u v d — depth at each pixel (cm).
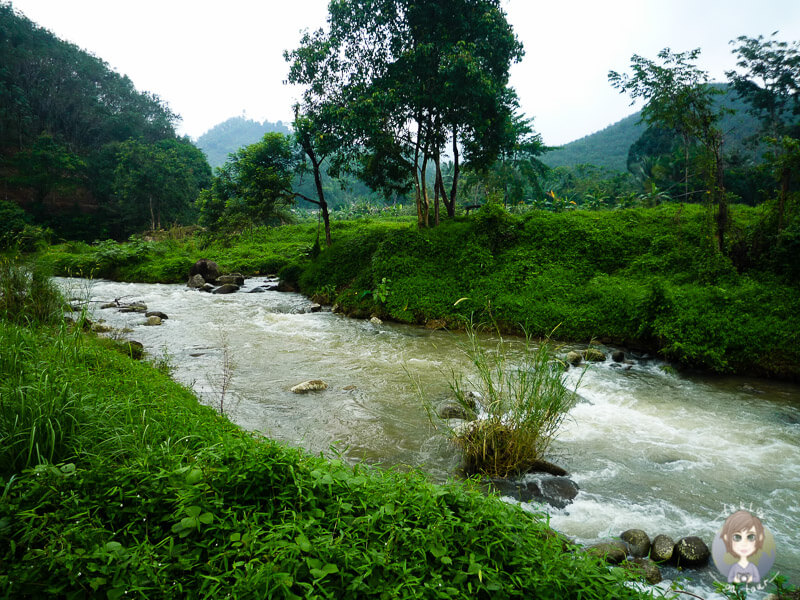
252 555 232
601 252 1401
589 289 1224
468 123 1641
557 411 516
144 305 1438
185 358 893
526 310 1199
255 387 741
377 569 234
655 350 998
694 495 458
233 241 2983
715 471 506
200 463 294
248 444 332
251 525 246
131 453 319
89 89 6462
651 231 1421
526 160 2977
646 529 402
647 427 622
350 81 1742
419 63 1538
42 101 5884
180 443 359
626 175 4197
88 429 335
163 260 2441
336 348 1025
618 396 746
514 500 444
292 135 1936
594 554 326
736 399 738
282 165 1947
